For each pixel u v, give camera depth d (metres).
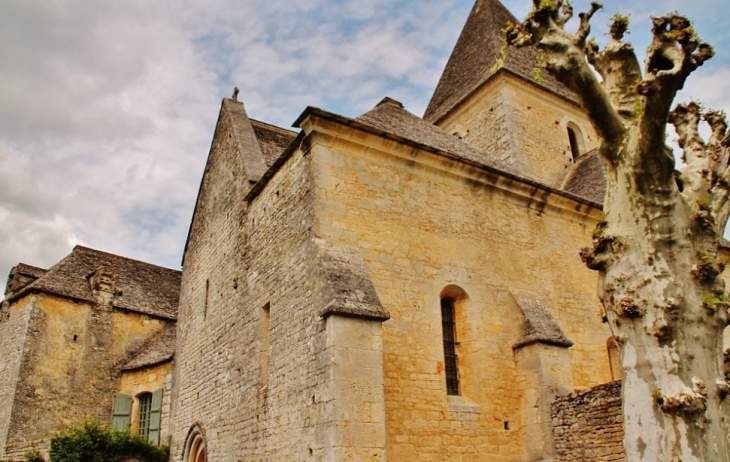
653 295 6.75
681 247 6.92
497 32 22.34
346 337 9.45
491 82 20.77
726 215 7.53
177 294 27.92
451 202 12.85
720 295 6.84
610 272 7.22
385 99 15.79
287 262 11.70
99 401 22.75
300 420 9.93
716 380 6.46
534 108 20.83
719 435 6.23
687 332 6.58
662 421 6.39
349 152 11.79
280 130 18.47
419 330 11.16
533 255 13.74
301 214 11.48
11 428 20.50
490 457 10.97
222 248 16.03
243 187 15.10
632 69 7.94
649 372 6.60
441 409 10.75
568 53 7.43
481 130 20.89
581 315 13.93
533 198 14.22
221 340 14.89
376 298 10.09
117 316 24.64
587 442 10.45
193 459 15.70
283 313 11.44
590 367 13.45
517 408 11.78
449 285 12.00
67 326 23.09
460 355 11.85
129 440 18.06
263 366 12.20
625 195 7.30
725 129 8.18
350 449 8.78
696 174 7.66
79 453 17.48
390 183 12.06
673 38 6.80
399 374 10.55
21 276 24.69
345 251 10.79
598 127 7.51
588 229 15.23
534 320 12.22
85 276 25.22
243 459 12.16
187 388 16.94
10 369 21.73
